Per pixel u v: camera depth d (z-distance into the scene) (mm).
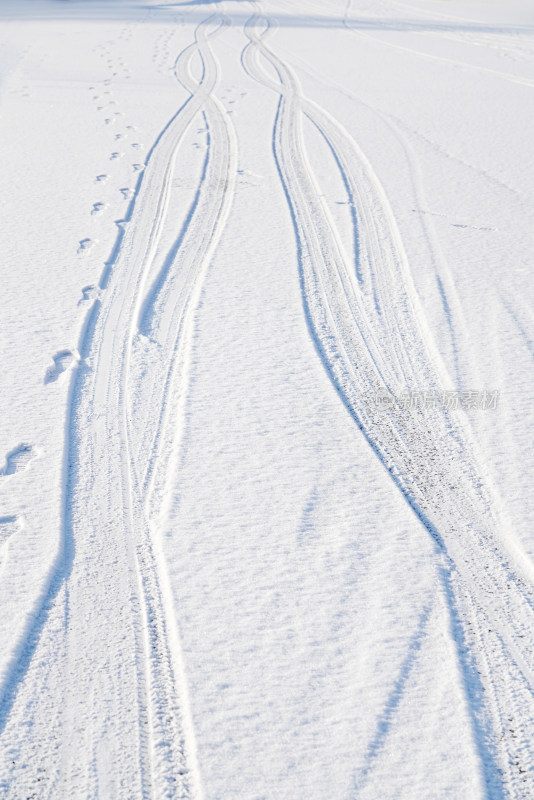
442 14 30031
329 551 5996
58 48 24156
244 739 4574
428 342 8961
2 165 14562
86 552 5992
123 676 5008
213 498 6539
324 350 8828
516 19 28938
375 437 7406
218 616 5414
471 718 4742
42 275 10367
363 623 5379
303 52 23906
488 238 11539
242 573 5777
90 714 4754
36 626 5336
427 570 5848
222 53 23703
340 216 12383
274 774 4379
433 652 5172
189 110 18094
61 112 17969
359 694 4867
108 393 7996
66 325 9164
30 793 4281
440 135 16281
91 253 11055
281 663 5066
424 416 7711
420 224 12031
